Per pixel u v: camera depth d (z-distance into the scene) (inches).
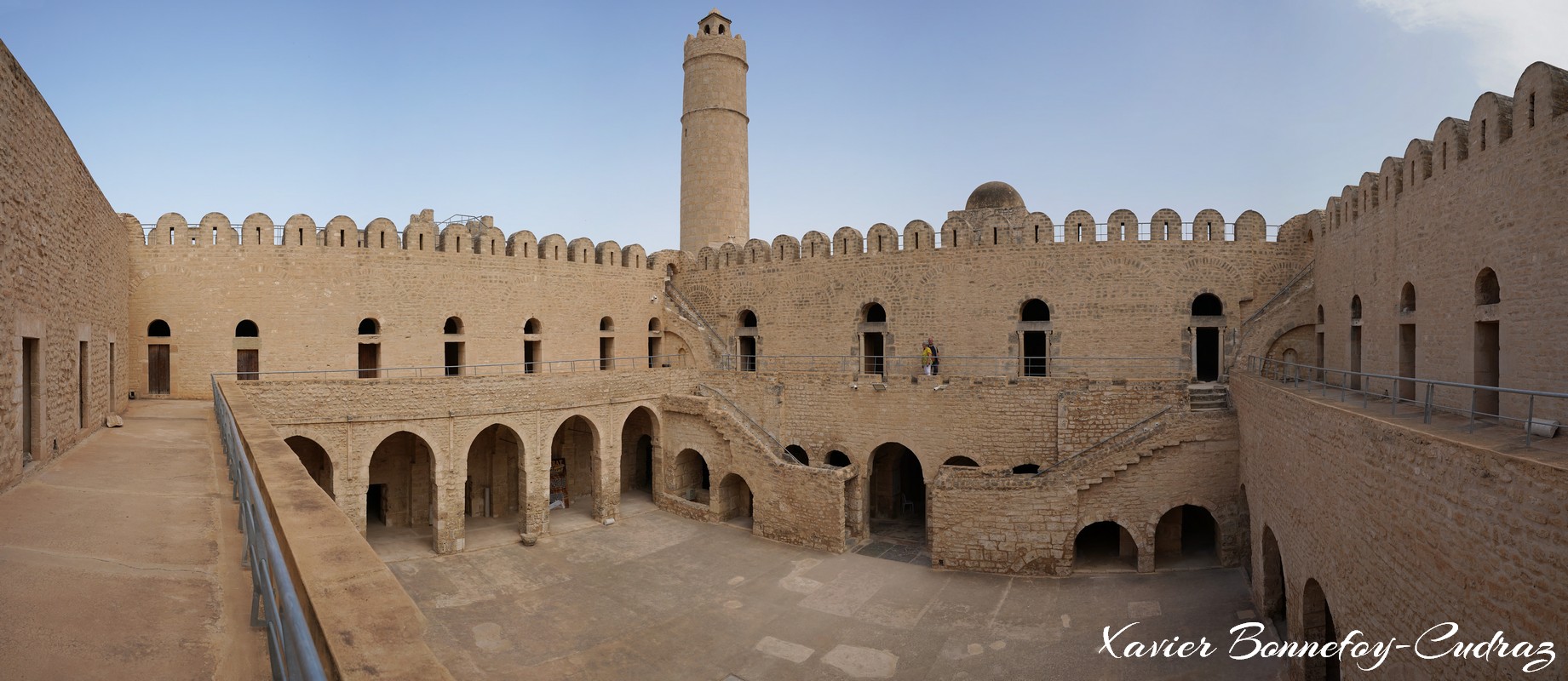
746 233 1744.6
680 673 701.9
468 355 1299.2
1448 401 581.6
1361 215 801.6
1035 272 1199.6
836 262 1355.8
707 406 1237.1
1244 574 891.4
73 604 240.2
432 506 1109.7
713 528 1197.7
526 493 1136.2
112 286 833.5
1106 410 1041.5
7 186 424.2
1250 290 1110.4
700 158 1689.2
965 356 1240.2
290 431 981.8
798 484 1094.4
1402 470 402.9
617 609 855.1
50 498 396.8
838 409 1235.2
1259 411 775.7
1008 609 830.5
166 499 403.5
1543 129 459.2
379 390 1038.4
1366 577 448.8
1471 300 548.1
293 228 1170.6
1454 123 581.0
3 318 410.3
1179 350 1131.3
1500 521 314.2
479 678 689.6
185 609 241.6
